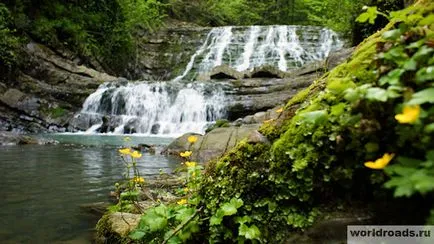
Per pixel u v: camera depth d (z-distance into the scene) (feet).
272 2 119.85
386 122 5.51
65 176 19.66
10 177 19.29
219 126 34.65
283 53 77.25
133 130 49.52
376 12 5.88
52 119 47.42
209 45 80.07
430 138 4.64
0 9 48.06
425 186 3.57
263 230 6.45
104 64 63.21
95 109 50.42
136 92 52.29
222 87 51.72
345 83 6.11
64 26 57.11
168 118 50.90
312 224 6.19
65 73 53.01
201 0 105.09
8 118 44.86
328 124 6.18
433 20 5.19
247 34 81.87
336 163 6.09
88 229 11.26
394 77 5.03
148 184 15.35
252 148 6.96
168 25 88.84
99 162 24.45
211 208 6.92
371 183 5.83
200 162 24.30
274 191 6.57
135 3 71.72
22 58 49.62
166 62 76.33
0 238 10.55
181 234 6.95
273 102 48.08
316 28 80.64
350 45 45.60
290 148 6.51
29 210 13.30
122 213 10.33
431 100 3.90
